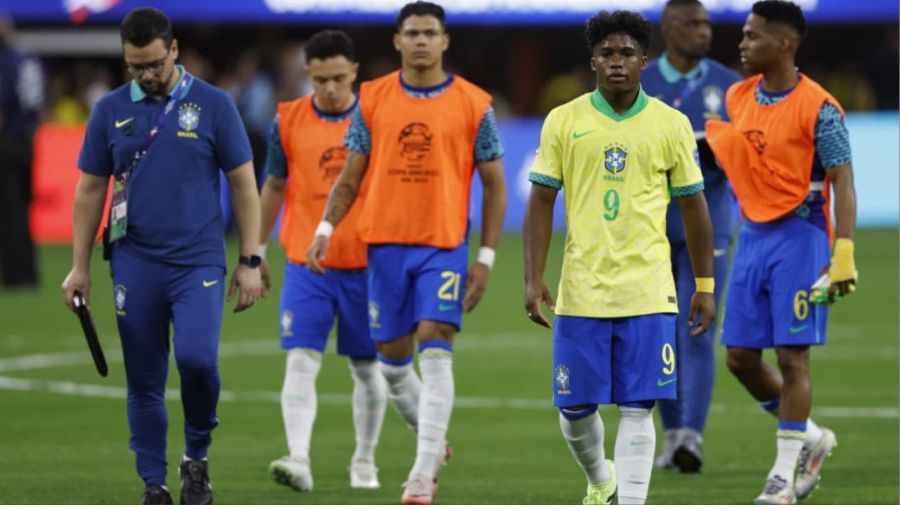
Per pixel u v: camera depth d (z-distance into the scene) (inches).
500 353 2090.3
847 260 1164.5
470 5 3887.8
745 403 1718.8
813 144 1191.6
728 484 1286.9
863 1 3973.9
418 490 1178.6
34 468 1342.3
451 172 1230.3
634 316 1018.7
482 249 1244.5
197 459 1164.5
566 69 4370.1
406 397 1267.2
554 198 1042.7
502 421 1606.8
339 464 1390.3
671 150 1025.5
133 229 1130.0
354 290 1295.5
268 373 1923.0
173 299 1133.7
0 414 1628.9
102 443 1467.8
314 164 1316.4
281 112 1337.4
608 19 1014.4
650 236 1024.9
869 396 1744.6
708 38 1401.3
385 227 1230.9
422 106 1230.3
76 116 3782.0
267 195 1355.8
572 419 1059.3
